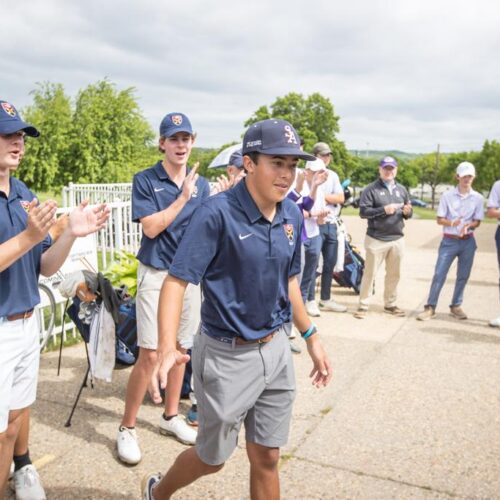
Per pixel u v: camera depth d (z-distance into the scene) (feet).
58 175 101.81
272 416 7.76
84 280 12.28
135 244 27.61
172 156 11.22
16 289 7.95
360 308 22.13
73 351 17.40
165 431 11.90
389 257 22.06
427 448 11.53
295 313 8.32
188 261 7.02
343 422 12.73
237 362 7.37
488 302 24.93
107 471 10.49
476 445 11.68
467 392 14.57
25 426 9.52
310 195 18.95
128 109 103.04
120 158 101.96
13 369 8.00
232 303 7.22
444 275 21.83
